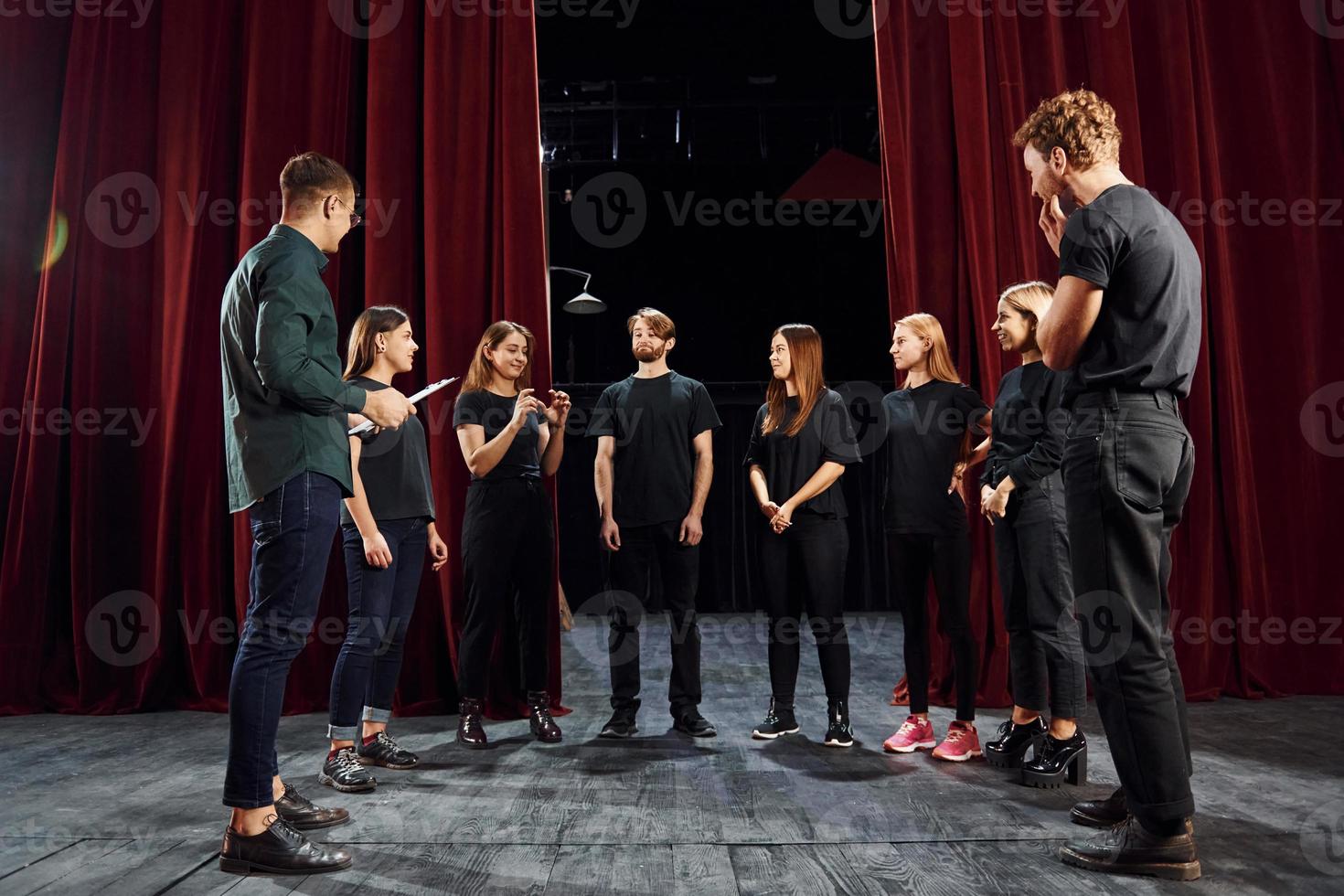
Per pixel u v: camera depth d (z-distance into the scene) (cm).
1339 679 300
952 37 308
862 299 841
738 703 302
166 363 301
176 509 294
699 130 823
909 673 233
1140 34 317
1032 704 210
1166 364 143
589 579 714
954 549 225
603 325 841
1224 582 300
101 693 290
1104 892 132
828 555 239
